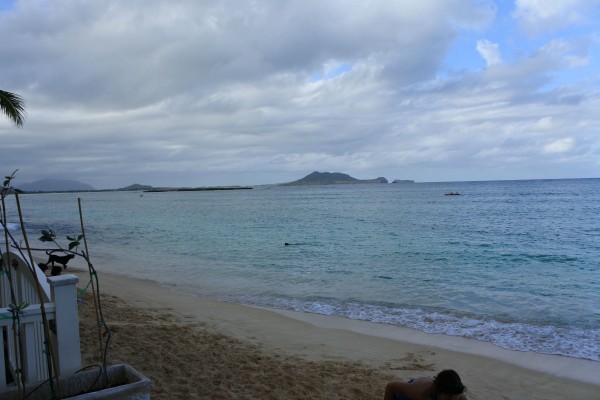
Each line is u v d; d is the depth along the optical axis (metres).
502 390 6.41
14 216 54.78
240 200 107.25
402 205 64.75
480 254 20.47
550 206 55.03
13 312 3.05
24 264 4.12
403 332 9.14
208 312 10.35
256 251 22.19
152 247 24.05
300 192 169.00
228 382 5.52
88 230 34.41
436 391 3.22
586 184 164.38
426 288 13.52
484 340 8.62
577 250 21.45
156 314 9.49
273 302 11.80
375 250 22.03
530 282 14.40
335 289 13.45
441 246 23.20
